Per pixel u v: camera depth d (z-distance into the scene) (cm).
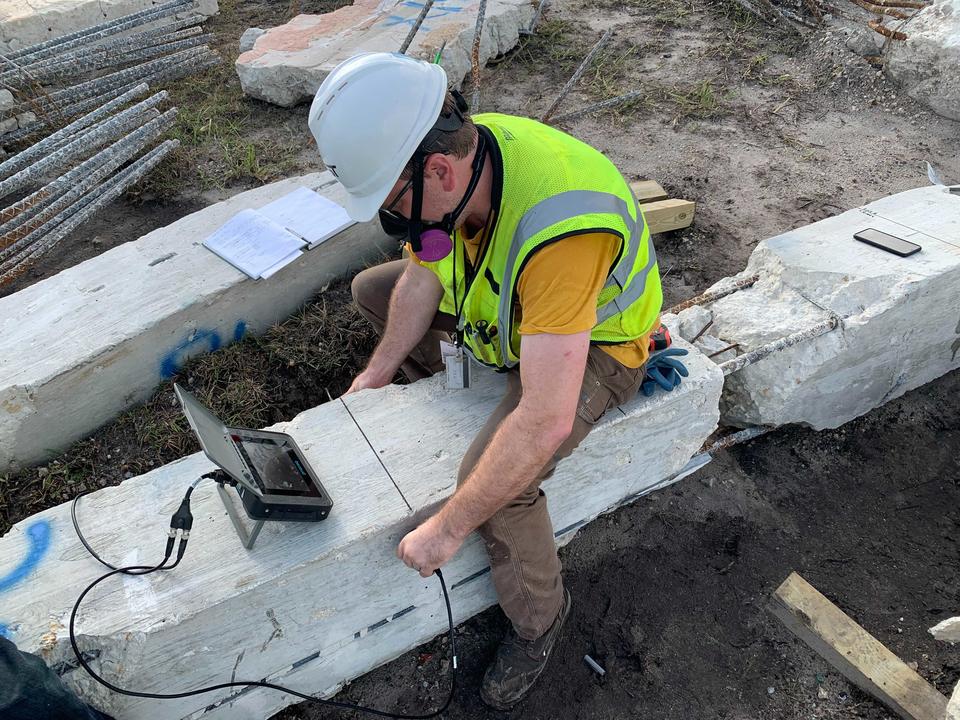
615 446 247
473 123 175
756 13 612
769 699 239
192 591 189
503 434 174
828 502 295
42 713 169
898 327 292
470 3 583
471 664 248
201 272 333
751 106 518
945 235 309
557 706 239
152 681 193
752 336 300
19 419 282
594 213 164
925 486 300
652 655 249
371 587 217
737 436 306
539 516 212
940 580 269
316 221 354
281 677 220
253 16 668
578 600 264
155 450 299
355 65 168
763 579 270
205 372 322
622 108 517
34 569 194
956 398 333
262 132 499
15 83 491
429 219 176
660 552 278
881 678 231
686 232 411
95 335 299
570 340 161
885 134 485
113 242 414
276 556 197
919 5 520
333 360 328
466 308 206
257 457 199
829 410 310
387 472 221
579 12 647
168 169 455
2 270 375
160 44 573
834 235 319
